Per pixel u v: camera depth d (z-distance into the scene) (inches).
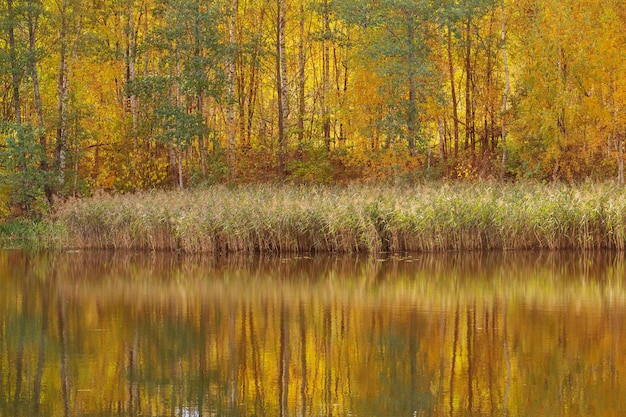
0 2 1400.1
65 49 1429.6
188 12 1428.4
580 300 706.2
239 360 516.4
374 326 607.2
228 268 939.3
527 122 1418.6
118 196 1199.6
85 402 434.3
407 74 1391.5
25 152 1352.1
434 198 1061.8
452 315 644.1
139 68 1865.2
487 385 455.5
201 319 642.8
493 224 1055.0
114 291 788.0
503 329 590.2
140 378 478.0
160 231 1112.8
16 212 1425.9
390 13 1430.9
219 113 1851.6
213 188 1268.5
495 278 839.1
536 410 411.2
